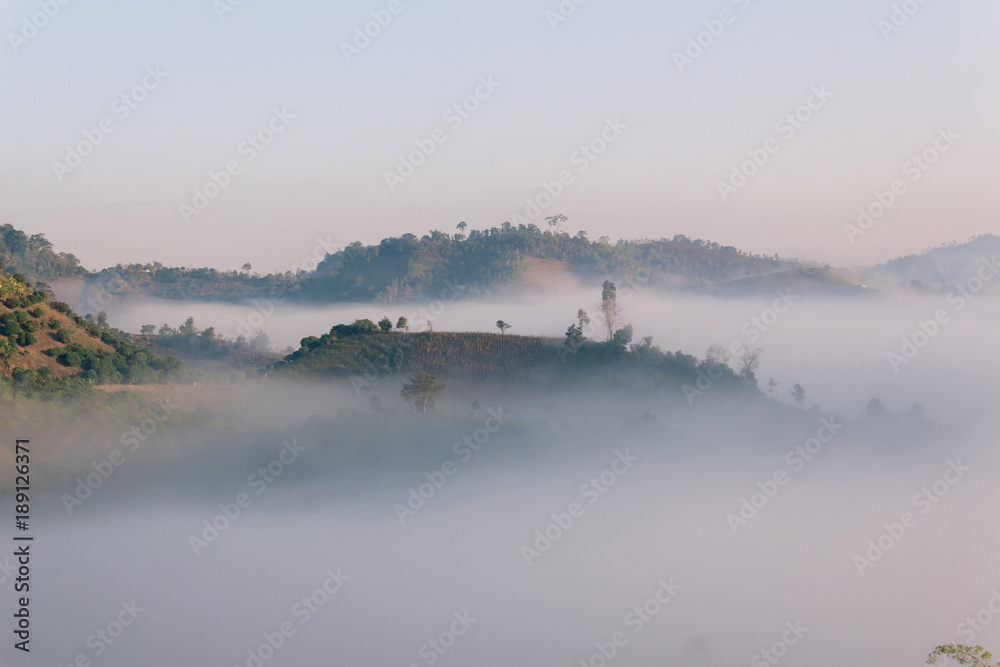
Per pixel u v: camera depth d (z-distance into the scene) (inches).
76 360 6397.6
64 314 7258.9
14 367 5974.4
